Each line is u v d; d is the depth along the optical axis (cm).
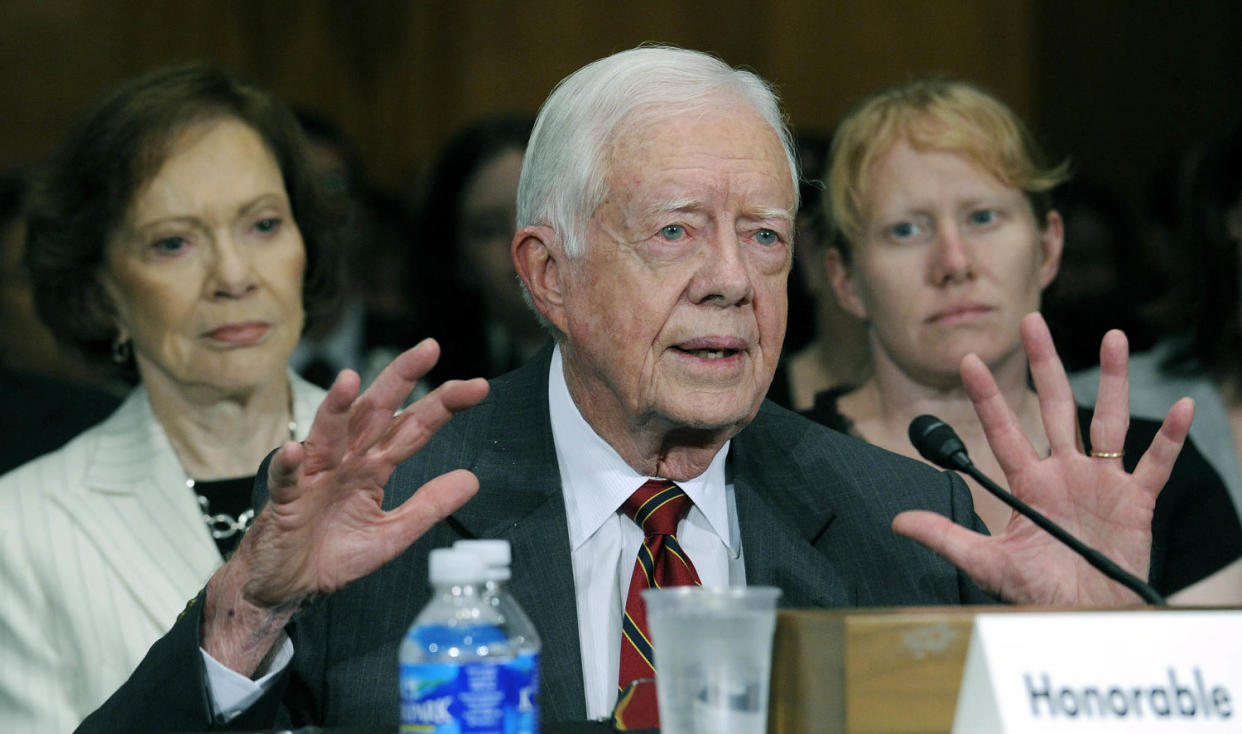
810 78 1316
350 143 982
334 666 430
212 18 1316
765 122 451
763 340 443
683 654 300
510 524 450
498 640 318
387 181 1333
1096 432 407
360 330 984
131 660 554
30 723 548
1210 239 752
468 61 1332
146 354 613
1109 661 286
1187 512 632
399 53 1338
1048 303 683
